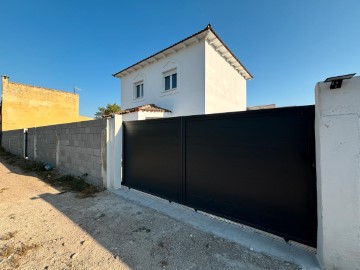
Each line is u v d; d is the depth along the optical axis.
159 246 2.63
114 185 5.10
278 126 2.76
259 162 2.92
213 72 10.01
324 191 2.07
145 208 3.92
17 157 11.77
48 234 2.94
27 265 2.26
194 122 3.73
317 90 2.13
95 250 2.55
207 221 3.30
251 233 2.90
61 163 7.36
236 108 13.16
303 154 2.54
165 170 4.25
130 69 12.73
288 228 2.64
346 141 1.97
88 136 5.88
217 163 3.40
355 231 1.94
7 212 3.73
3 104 16.72
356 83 1.94
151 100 11.70
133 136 5.00
